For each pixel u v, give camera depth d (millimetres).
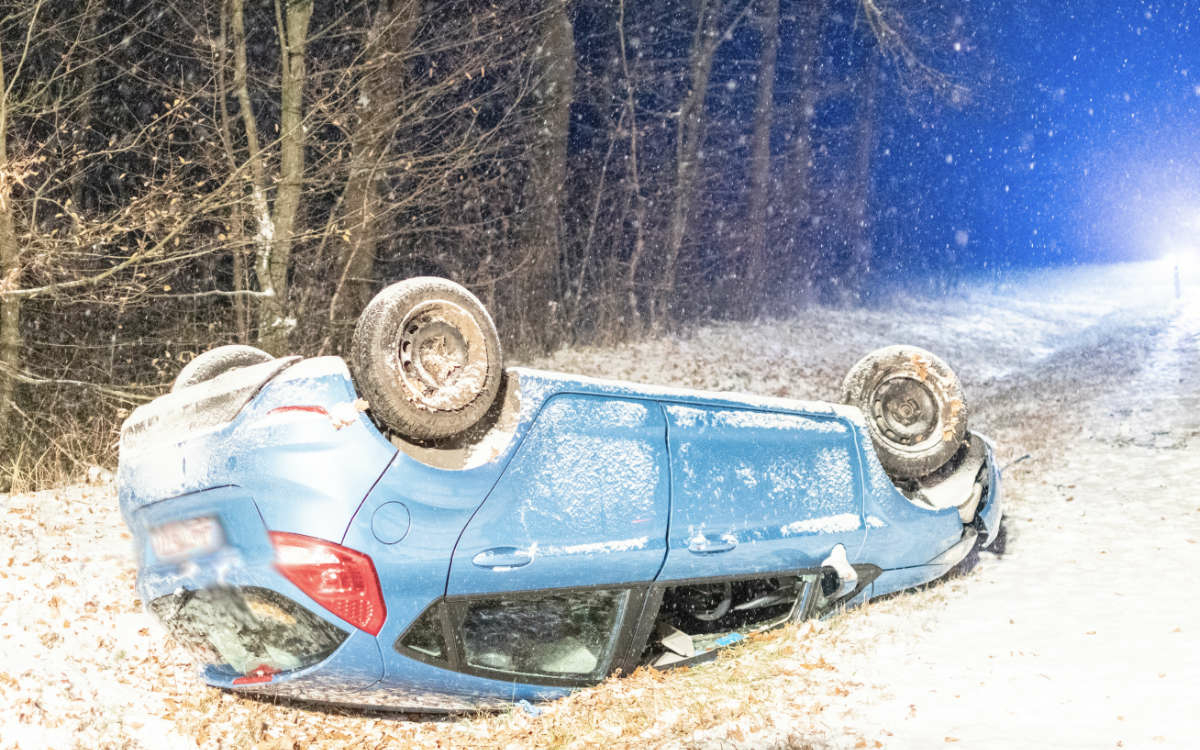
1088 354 26719
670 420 5551
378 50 15219
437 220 23375
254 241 12906
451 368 4977
